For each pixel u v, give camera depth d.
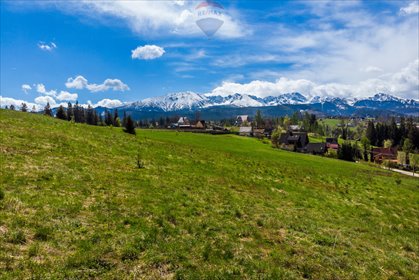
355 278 14.52
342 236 20.80
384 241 21.94
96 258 11.63
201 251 14.08
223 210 21.56
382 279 15.02
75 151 32.12
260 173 43.16
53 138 35.81
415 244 22.55
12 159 23.34
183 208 20.09
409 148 167.00
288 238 18.27
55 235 12.84
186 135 113.38
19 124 41.19
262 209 24.34
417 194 48.22
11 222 12.98
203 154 51.69
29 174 20.55
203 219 18.69
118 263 11.83
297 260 15.02
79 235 13.33
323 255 16.45
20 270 10.02
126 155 36.94
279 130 177.25
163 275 11.68
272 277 12.98
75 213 15.62
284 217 22.77
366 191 42.97
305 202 30.19
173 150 49.09
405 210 35.03
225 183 32.34
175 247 13.86
